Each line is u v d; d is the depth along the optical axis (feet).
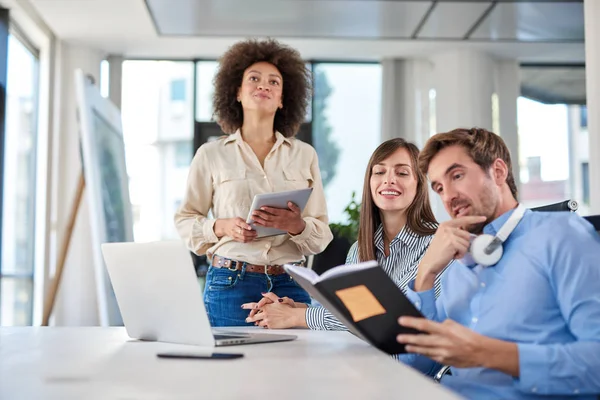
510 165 5.15
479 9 18.20
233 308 8.14
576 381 4.18
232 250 8.19
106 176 14.38
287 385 3.40
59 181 20.61
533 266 4.68
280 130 9.50
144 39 20.83
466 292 5.20
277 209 7.56
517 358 4.21
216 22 19.27
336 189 22.91
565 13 18.53
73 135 20.83
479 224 5.08
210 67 22.85
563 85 23.86
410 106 22.80
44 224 19.81
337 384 3.42
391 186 6.72
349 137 23.09
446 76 22.20
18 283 18.25
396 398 3.06
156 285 5.09
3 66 16.66
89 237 20.25
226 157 8.70
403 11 18.37
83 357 4.42
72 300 20.01
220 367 3.98
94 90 14.29
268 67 8.96
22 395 3.19
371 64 23.34
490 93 22.36
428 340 4.27
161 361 4.22
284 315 6.53
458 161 4.99
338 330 6.33
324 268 9.97
